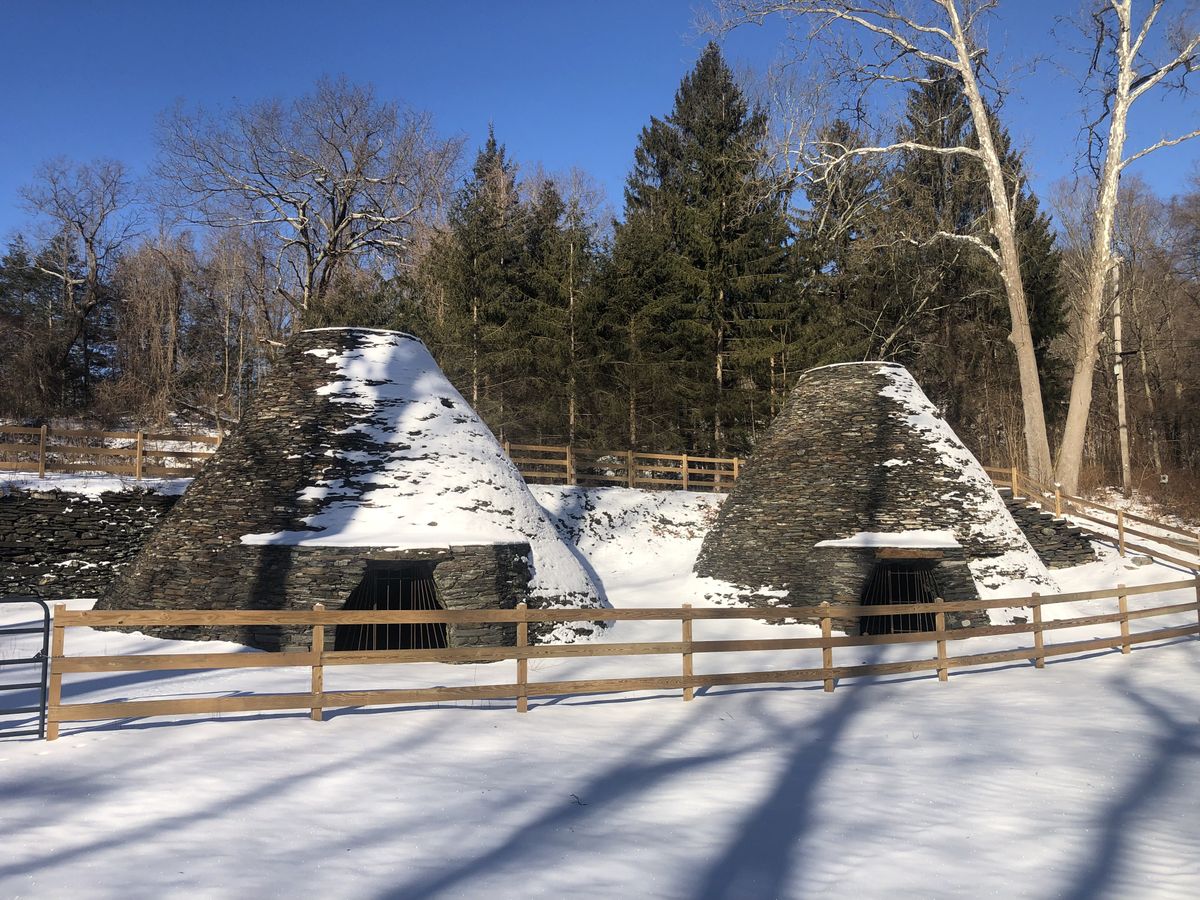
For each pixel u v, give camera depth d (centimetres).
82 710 724
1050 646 1341
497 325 3481
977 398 4072
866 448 1881
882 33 2933
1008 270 2900
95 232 4900
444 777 657
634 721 895
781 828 588
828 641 1108
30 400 4438
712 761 752
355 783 627
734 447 3703
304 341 1697
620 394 3584
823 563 1703
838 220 3575
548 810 598
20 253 5425
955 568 1700
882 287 3788
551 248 3697
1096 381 4719
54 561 1783
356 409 1580
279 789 605
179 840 503
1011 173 3741
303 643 1275
